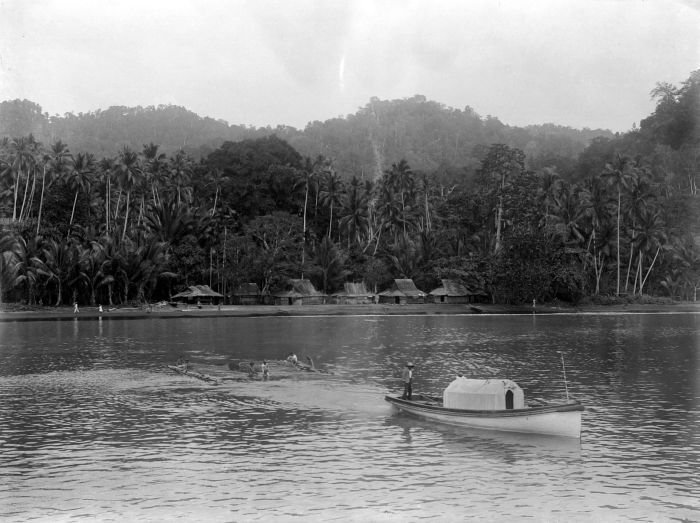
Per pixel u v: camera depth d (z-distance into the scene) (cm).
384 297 14438
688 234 15612
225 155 17850
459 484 2561
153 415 3656
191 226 13875
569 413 3142
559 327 9362
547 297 14075
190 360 5775
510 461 2831
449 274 14412
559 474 2672
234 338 7612
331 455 2914
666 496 2445
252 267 13338
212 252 13562
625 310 13425
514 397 3441
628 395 4238
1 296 11250
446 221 16988
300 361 5666
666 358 6006
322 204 17275
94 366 5419
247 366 5147
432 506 2356
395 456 2902
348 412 3725
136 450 2984
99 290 12231
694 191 17525
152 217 13875
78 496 2445
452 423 3431
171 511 2317
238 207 16638
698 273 15088
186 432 3291
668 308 13750
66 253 11488
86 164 13900
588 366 5506
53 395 4212
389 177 17350
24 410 3781
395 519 2256
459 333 8356
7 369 5269
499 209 14975
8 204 13175
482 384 3459
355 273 15038
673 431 3309
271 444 3084
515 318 11312
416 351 6462
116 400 4059
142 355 6100
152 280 12619
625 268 15862
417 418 3584
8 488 2522
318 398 4106
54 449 3002
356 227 16000
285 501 2398
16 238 11375
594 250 14975
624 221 15275
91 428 3369
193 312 11444
